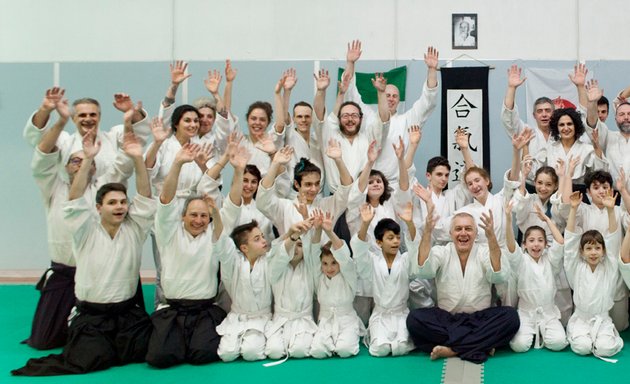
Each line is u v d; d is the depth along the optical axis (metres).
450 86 8.93
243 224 6.35
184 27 9.68
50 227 6.22
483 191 6.79
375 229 6.23
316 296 6.21
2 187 9.80
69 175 6.29
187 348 5.65
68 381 5.20
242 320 5.89
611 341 5.76
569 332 5.99
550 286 6.14
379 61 9.44
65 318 6.09
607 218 6.48
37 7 9.79
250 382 5.14
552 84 9.20
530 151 8.00
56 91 5.91
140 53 9.70
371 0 9.48
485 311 5.95
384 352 5.85
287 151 6.40
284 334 5.87
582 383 5.05
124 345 5.61
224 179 9.34
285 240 5.85
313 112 7.41
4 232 9.81
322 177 7.47
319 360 5.76
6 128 9.80
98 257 5.68
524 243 6.39
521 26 9.30
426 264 6.01
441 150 8.95
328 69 9.51
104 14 9.74
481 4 9.36
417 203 7.19
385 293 6.07
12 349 6.11
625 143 7.30
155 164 6.61
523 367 5.47
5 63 9.79
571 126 7.20
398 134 7.79
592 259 6.00
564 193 6.54
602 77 9.19
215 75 7.57
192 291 5.82
